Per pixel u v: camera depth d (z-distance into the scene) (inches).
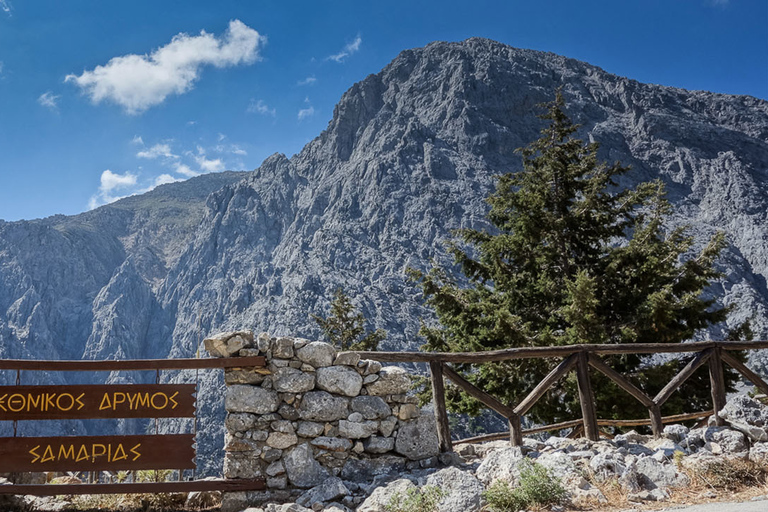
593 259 885.2
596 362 327.9
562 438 333.4
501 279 858.8
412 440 286.7
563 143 970.1
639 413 693.9
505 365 728.3
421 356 302.8
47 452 256.2
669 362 717.9
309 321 7534.5
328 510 241.3
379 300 7623.0
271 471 265.9
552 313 818.2
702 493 249.3
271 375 276.2
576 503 240.7
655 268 773.3
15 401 257.3
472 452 313.1
